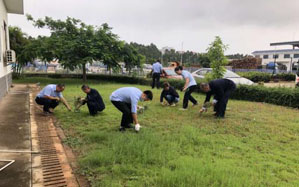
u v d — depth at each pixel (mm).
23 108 6414
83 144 3791
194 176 2639
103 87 12234
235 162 3180
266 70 31156
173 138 4062
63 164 3074
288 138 4309
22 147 3617
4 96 8375
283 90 7871
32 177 2725
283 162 3246
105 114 5891
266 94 8273
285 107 7438
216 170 2799
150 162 3105
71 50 13852
